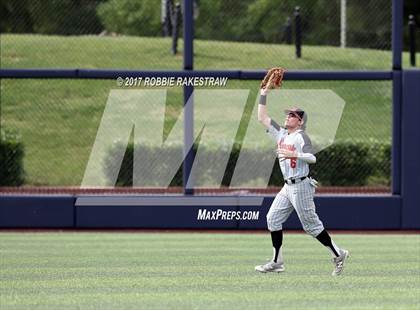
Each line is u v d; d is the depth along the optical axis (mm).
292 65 72812
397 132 50562
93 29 67812
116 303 27406
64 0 66875
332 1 72250
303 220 33125
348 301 27797
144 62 75188
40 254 40188
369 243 45188
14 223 50875
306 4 73062
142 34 73188
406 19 103875
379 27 67750
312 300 27938
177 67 74500
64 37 80188
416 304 27266
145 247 43062
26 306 26922
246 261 37906
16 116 75812
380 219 50781
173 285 31094
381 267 36094
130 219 50781
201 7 69188
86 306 26906
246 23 72188
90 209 50812
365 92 76312
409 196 50688
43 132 74250
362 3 68438
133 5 68062
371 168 64000
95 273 34188
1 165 63844
